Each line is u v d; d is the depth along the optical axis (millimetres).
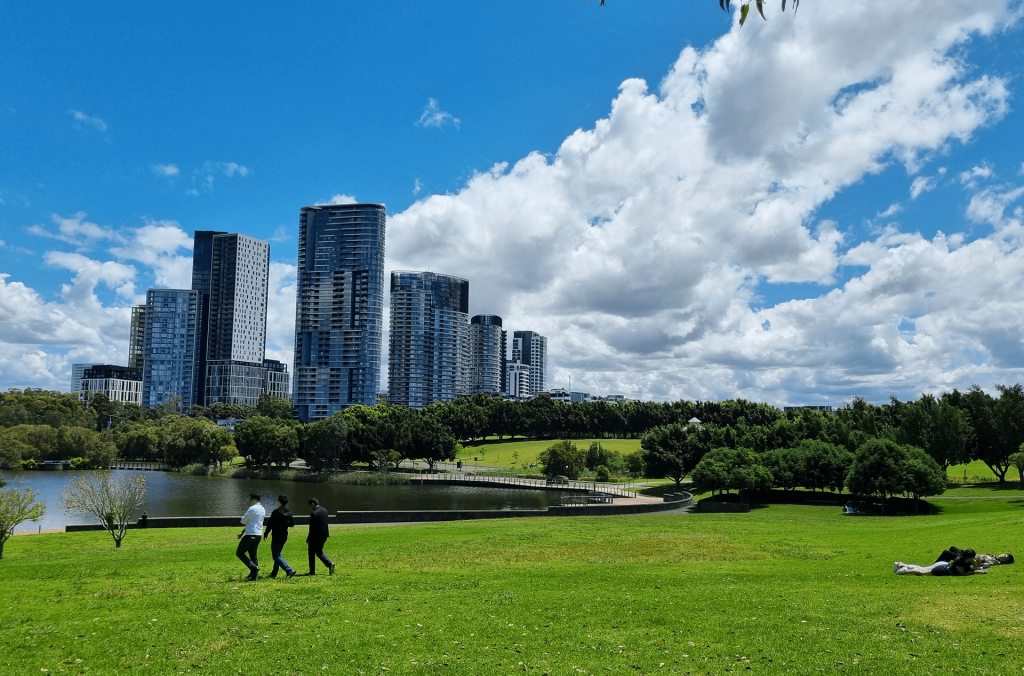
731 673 12742
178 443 157250
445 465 174375
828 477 88062
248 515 21859
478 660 13492
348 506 91625
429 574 24016
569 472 139875
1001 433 98438
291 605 17781
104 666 13000
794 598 19125
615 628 15914
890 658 13398
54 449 152500
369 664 13211
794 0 7402
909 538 37594
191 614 16688
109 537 49250
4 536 39000
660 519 62375
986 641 14328
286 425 161500
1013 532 34375
